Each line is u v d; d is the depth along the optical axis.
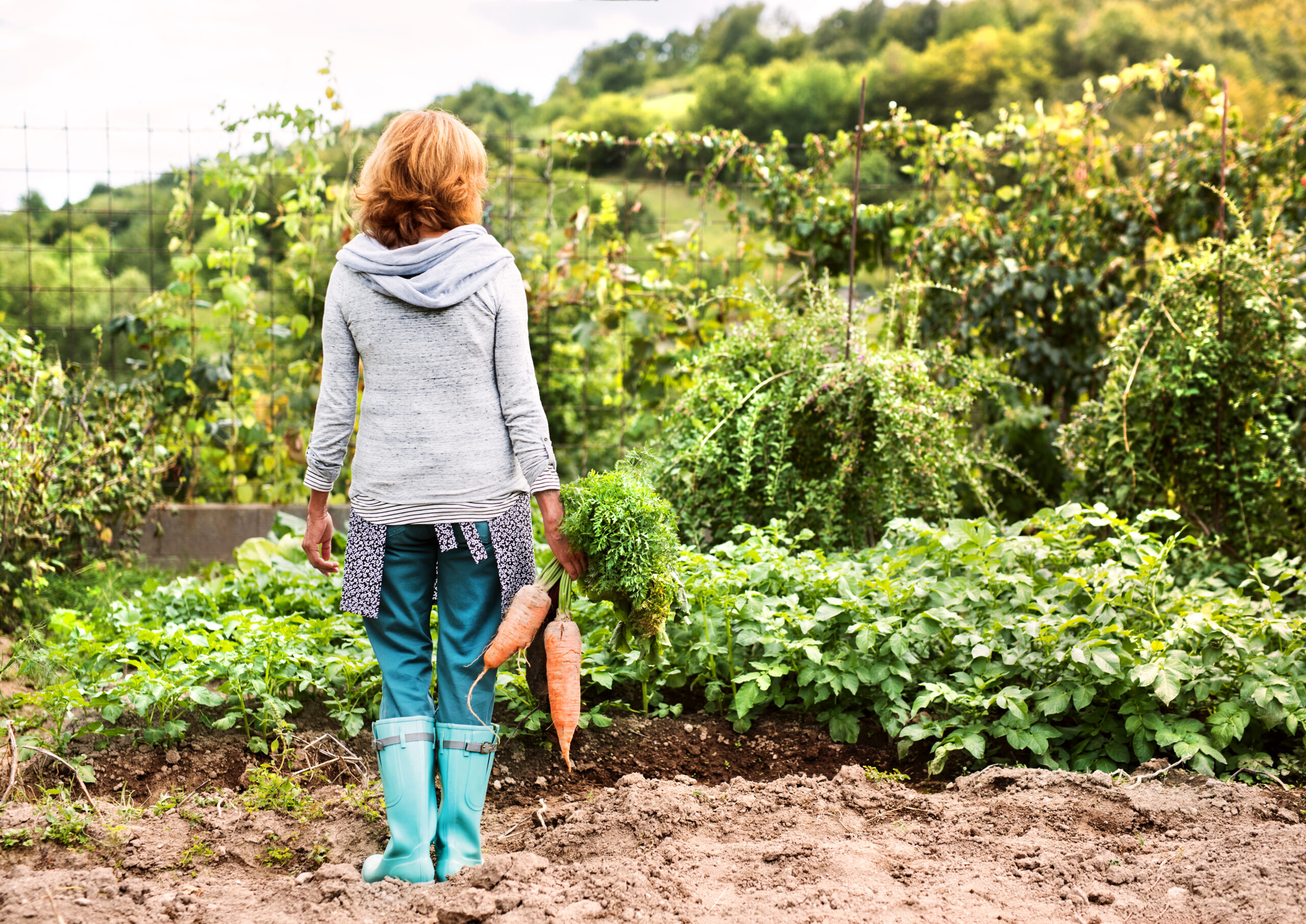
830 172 6.35
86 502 4.71
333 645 3.46
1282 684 2.77
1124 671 2.89
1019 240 5.97
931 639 3.18
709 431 4.40
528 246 6.14
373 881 2.12
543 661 2.43
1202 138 5.77
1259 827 2.34
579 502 2.31
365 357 2.17
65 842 2.28
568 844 2.34
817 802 2.58
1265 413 4.41
